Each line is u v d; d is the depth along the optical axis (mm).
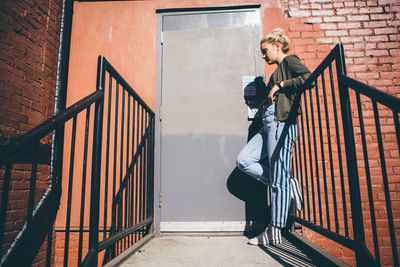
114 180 1502
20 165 1990
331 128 2412
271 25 2637
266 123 1788
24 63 2109
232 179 2363
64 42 2609
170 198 2342
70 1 2730
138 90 2582
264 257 1521
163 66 2629
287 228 2041
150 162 2250
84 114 2523
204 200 2330
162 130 2490
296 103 1729
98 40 2686
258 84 2537
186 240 1988
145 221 1991
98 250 1234
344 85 1285
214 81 2570
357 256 1138
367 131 2387
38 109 2246
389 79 2477
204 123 2486
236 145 2430
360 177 2309
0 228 870
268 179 1865
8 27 1970
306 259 1479
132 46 2670
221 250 1682
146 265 1403
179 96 2557
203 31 2684
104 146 2482
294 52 2566
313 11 2654
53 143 2418
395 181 2281
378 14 2625
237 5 2682
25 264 1994
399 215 2229
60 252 2291
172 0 2725
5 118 1886
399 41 2549
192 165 2404
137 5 2738
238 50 2623
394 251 962
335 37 2588
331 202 2264
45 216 2232
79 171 2422
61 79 2537
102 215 2340
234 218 2283
